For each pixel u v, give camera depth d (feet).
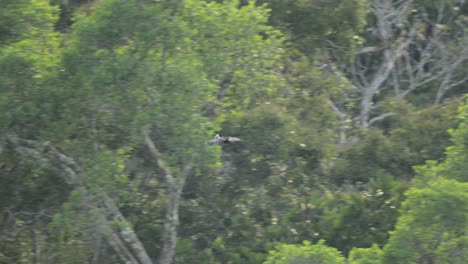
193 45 56.24
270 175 63.21
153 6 50.31
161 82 50.26
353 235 56.90
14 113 48.24
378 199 57.21
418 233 45.75
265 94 63.93
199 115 51.70
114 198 53.01
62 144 51.52
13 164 53.06
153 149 53.01
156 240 57.98
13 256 56.08
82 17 51.11
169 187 54.13
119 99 49.73
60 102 49.26
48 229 55.21
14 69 48.37
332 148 67.10
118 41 49.67
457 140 53.98
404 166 67.05
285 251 47.01
